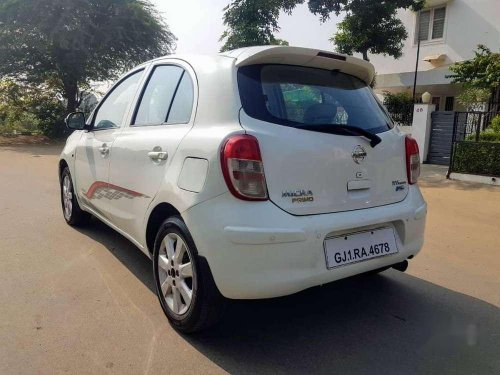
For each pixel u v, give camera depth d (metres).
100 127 4.29
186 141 2.79
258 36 14.55
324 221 2.58
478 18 17.73
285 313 3.20
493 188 8.62
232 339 2.82
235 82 2.71
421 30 19.69
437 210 6.66
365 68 3.23
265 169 2.46
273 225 2.41
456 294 3.57
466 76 14.30
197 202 2.57
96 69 20.06
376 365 2.58
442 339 2.88
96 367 2.47
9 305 3.14
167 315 2.95
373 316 3.18
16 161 11.30
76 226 5.05
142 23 19.59
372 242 2.83
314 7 13.69
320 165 2.63
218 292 2.59
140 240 3.33
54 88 20.45
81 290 3.42
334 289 3.62
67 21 17.69
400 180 3.10
